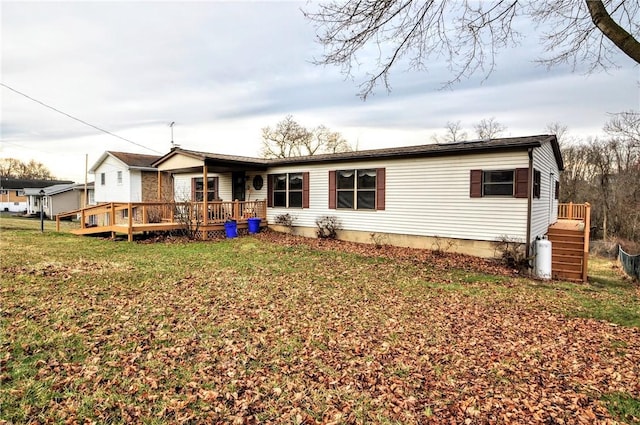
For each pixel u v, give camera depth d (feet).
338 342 13.60
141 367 11.27
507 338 14.26
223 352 12.50
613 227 80.23
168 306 17.08
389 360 12.19
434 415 9.18
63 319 14.85
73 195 117.29
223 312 16.51
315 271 25.70
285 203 46.65
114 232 39.29
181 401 9.55
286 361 12.00
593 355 12.74
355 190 40.42
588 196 87.40
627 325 16.19
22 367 10.94
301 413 9.20
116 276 22.47
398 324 15.60
